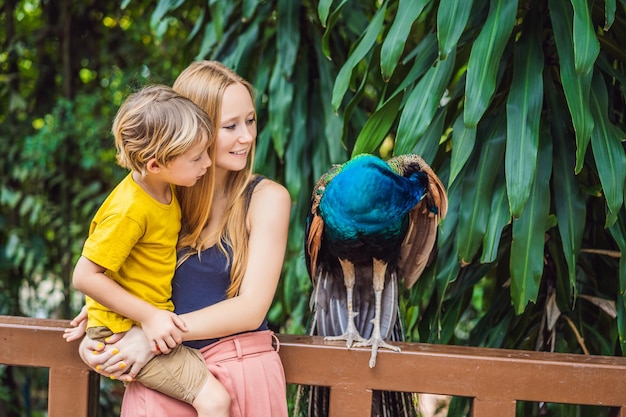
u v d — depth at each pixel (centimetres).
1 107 432
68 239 402
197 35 272
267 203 141
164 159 124
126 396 139
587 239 204
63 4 420
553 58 191
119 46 422
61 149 400
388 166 153
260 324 137
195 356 134
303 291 254
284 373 145
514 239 162
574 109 151
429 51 185
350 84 195
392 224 151
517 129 158
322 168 245
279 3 240
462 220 168
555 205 175
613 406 144
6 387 390
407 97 188
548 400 143
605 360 145
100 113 410
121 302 127
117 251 125
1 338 150
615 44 184
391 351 145
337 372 146
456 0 157
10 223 420
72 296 413
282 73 235
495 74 153
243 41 245
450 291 207
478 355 144
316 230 158
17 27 437
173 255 136
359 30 247
